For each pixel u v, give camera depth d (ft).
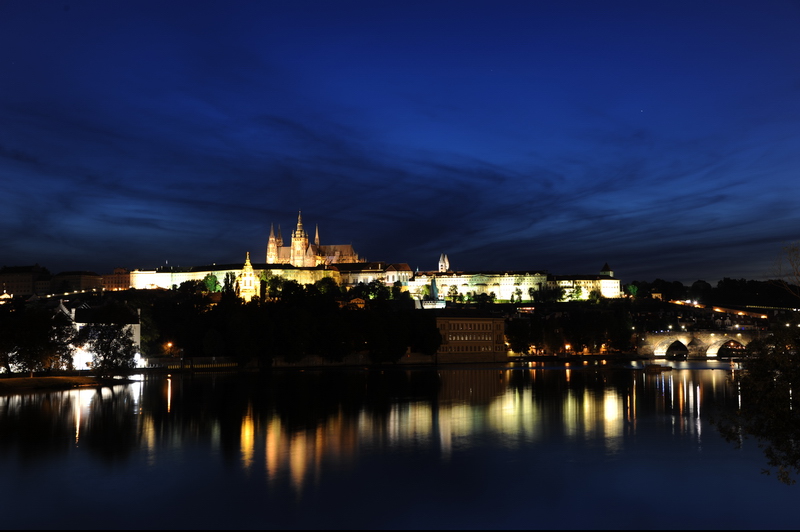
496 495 303.48
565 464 357.00
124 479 324.39
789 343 246.68
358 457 369.91
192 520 270.67
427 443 406.62
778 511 286.05
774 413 247.70
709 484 322.96
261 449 388.37
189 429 449.89
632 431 449.06
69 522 269.23
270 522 269.03
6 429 446.60
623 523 271.90
